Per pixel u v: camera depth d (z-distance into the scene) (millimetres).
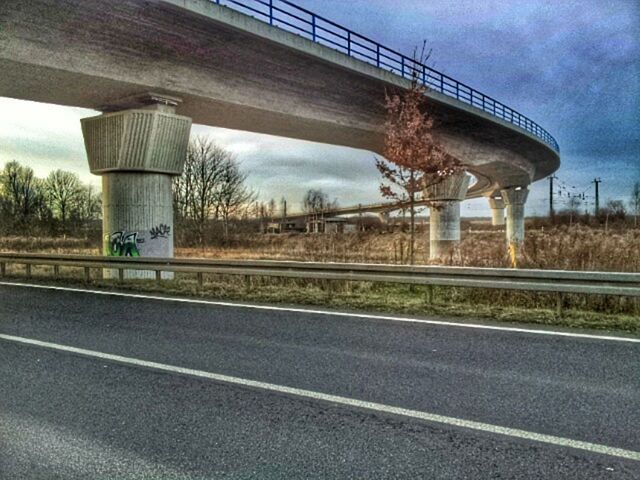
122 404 4324
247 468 3186
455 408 4133
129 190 17094
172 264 12398
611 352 5805
